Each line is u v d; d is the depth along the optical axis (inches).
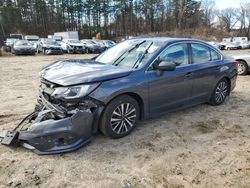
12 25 2623.0
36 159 130.6
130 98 154.6
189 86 188.5
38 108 157.6
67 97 133.0
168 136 161.2
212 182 116.4
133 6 2810.0
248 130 174.1
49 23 2753.4
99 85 140.2
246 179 118.9
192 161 133.0
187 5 2755.9
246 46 1542.8
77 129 133.1
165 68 160.1
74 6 2748.5
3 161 128.2
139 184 114.3
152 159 134.0
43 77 148.9
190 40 193.9
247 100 246.7
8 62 620.7
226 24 3036.4
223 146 150.1
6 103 229.0
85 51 1058.7
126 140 153.8
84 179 116.7
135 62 166.2
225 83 228.2
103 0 2758.4
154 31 2775.6
